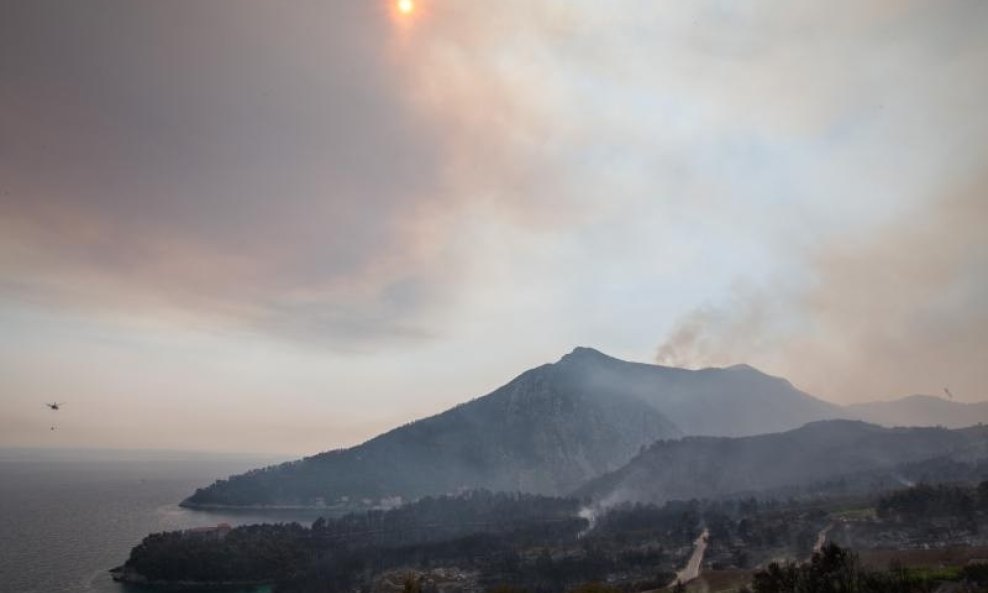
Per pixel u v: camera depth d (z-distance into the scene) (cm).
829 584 11019
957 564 13688
